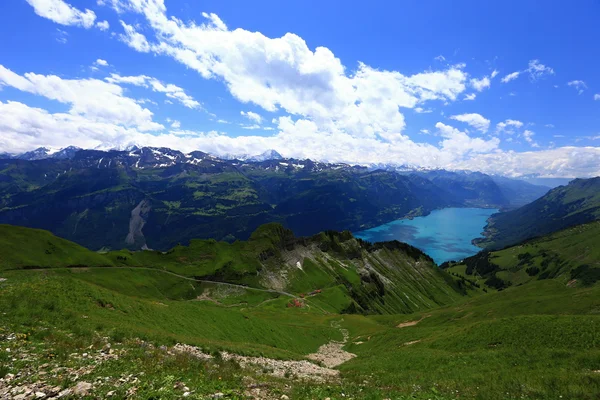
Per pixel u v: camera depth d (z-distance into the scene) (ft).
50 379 54.49
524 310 252.01
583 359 98.27
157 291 591.78
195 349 106.42
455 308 362.94
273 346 204.13
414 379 102.42
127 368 65.82
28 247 526.98
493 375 94.94
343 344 286.46
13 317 86.38
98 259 606.14
